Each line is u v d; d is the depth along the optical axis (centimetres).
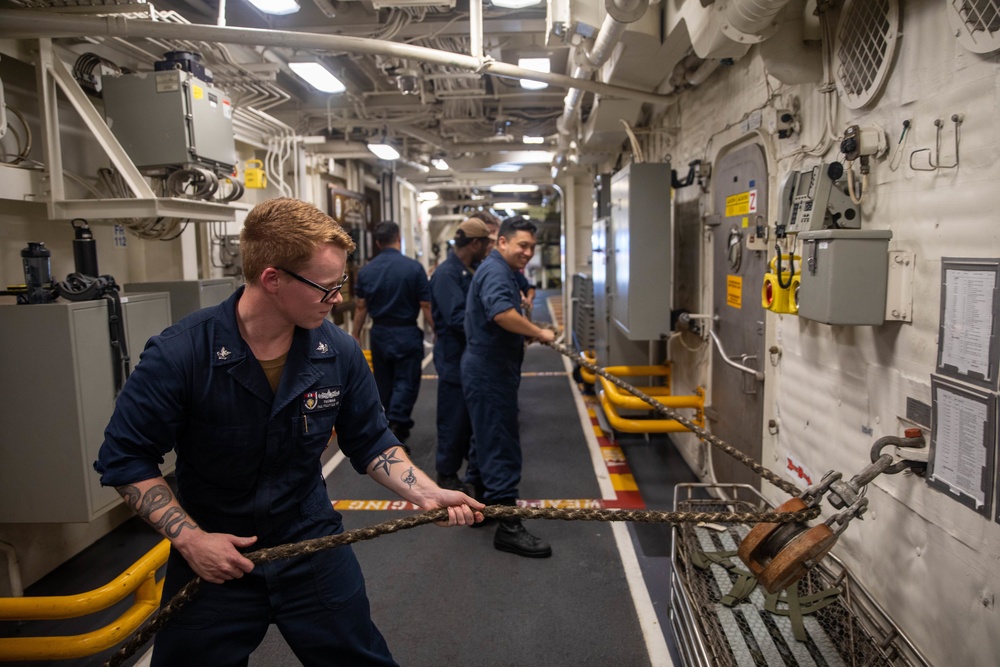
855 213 201
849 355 213
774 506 275
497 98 541
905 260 175
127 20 248
